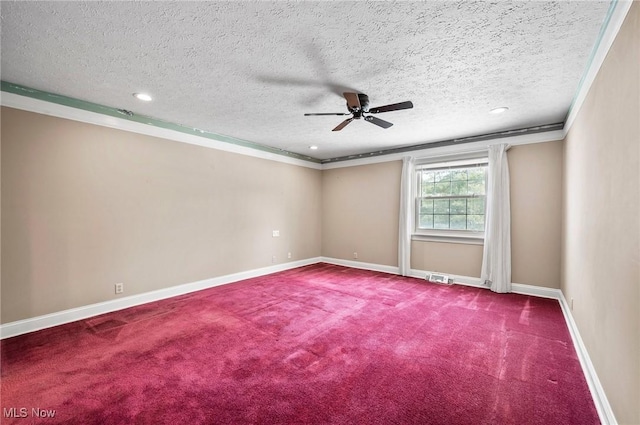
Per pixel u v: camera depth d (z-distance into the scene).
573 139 2.96
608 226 1.74
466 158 4.44
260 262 5.06
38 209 2.78
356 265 5.80
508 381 1.98
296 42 1.96
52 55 2.12
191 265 4.05
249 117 3.55
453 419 1.62
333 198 6.20
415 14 1.67
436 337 2.65
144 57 2.16
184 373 2.06
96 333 2.70
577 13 1.65
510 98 2.93
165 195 3.76
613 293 1.62
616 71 1.61
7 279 2.62
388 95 2.87
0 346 2.44
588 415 1.66
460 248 4.54
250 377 2.02
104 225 3.22
